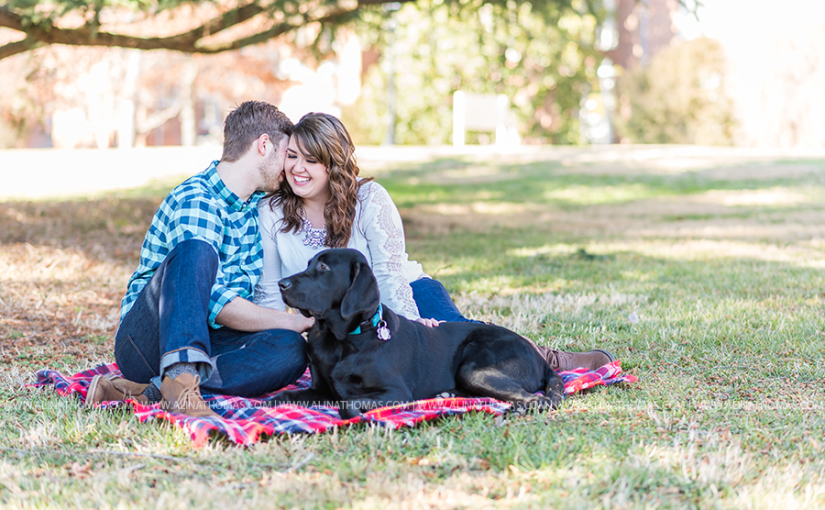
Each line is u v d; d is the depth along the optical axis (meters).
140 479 2.65
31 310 5.75
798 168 17.41
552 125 30.89
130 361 3.46
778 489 2.51
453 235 10.76
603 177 17.97
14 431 3.17
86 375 3.94
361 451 2.91
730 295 6.18
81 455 2.88
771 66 23.11
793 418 3.27
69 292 6.40
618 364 3.94
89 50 24.53
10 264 7.36
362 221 3.93
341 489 2.54
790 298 5.98
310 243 3.91
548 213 13.39
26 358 4.51
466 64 25.56
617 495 2.47
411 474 2.64
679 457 2.78
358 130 29.62
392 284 3.87
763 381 3.91
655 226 11.65
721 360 4.32
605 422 3.22
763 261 8.03
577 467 2.71
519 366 3.49
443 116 29.20
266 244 3.93
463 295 6.38
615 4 28.48
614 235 10.67
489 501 2.45
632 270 7.65
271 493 2.51
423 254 8.91
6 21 8.76
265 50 28.36
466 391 3.54
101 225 10.18
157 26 19.67
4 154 20.84
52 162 19.05
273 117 3.67
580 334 4.99
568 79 26.84
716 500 2.42
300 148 3.66
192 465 2.78
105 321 5.46
